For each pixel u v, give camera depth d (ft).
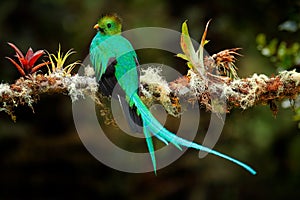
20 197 44.11
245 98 17.17
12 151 43.11
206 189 42.14
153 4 42.09
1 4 40.93
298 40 32.73
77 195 44.45
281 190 41.04
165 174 43.60
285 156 40.01
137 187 44.09
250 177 41.16
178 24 41.27
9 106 16.84
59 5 42.34
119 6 42.16
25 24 41.32
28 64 17.10
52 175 44.19
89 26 41.81
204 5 41.45
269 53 23.67
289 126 37.93
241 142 39.70
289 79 17.17
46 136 43.52
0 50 40.14
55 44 41.83
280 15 36.52
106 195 44.21
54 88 17.15
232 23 40.34
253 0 39.06
